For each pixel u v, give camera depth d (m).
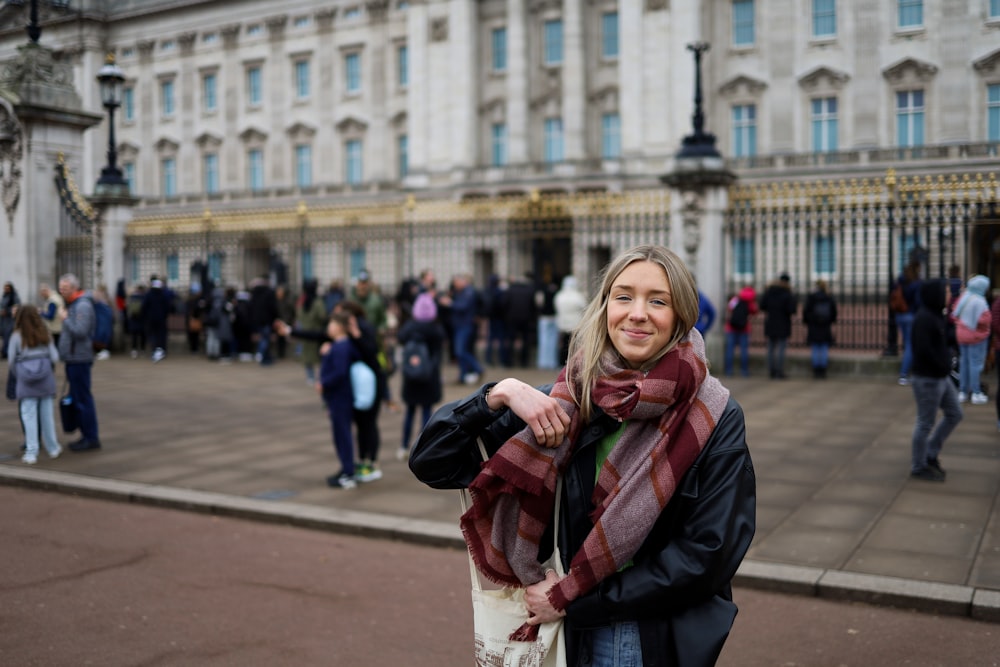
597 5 53.97
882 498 7.96
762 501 7.95
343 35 61.84
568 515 2.49
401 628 5.37
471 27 56.28
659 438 2.36
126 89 70.25
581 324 2.62
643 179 50.25
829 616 5.53
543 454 2.43
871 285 34.44
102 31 69.94
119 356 22.66
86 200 22.14
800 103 47.22
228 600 5.84
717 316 16.80
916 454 8.62
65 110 20.95
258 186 65.56
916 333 8.49
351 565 6.62
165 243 23.06
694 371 2.43
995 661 4.82
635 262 2.54
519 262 40.94
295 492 8.59
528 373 18.30
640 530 2.30
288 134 64.00
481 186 54.25
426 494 8.52
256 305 20.33
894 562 6.25
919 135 44.44
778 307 16.12
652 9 50.41
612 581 2.35
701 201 16.66
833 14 46.59
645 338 2.47
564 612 2.39
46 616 5.52
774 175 46.44
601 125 54.03
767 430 11.30
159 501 8.41
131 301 22.19
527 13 55.44
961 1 43.16
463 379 16.91
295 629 5.34
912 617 5.49
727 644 5.11
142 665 4.80
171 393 15.61
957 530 6.97
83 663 4.82
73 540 7.25
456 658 4.93
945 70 43.47
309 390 16.08
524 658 2.44
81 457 10.29
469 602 5.83
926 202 14.45
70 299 10.66
